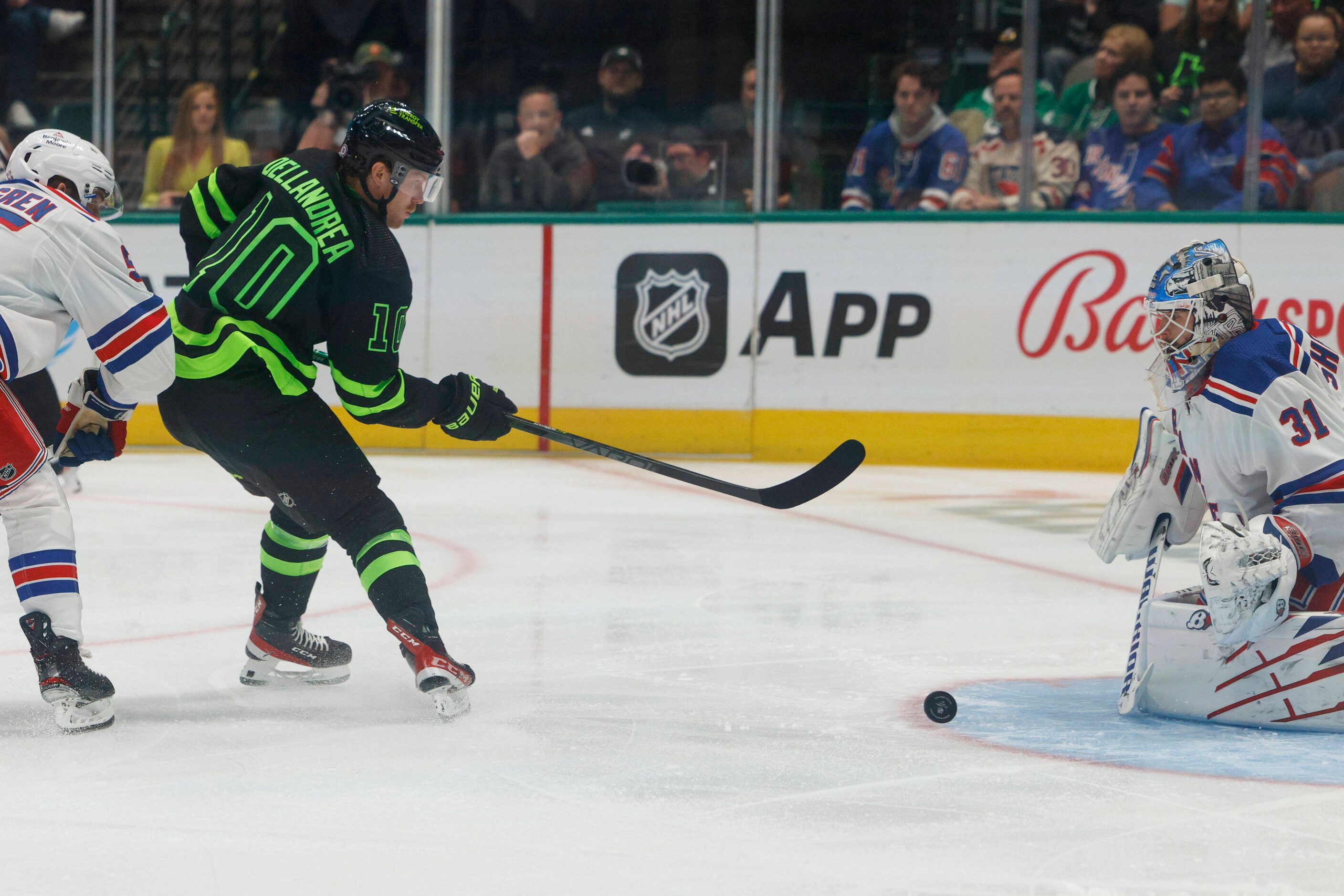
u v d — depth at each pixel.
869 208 25.30
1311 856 5.48
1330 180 23.39
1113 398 23.02
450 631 10.28
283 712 7.85
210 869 5.24
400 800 6.16
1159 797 6.28
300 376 7.65
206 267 7.46
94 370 7.54
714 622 10.71
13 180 7.61
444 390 8.02
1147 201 23.94
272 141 28.17
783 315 24.42
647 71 26.28
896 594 12.04
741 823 5.86
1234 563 7.18
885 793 6.32
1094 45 24.08
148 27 27.61
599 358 25.09
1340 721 7.39
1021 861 5.40
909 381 23.92
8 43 27.97
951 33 24.83
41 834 5.63
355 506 7.71
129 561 13.34
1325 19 22.97
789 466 23.89
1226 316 7.52
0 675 8.69
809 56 25.33
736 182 26.00
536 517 17.05
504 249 25.25
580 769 6.69
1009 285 23.42
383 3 27.64
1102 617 11.11
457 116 26.84
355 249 7.44
